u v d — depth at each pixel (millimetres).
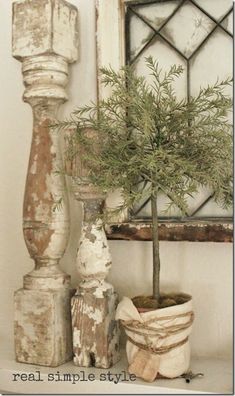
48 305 1047
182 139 987
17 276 1256
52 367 1047
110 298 1053
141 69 1136
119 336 1095
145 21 1136
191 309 986
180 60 1107
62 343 1068
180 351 973
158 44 1124
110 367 1044
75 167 1024
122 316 971
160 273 1114
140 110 958
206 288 1082
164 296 1045
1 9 1270
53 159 1089
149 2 1131
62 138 1141
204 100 987
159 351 957
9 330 1262
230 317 1066
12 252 1261
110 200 1104
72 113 1117
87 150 1011
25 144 1246
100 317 1031
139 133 1038
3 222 1269
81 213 1174
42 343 1052
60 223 1081
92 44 1165
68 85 1186
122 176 966
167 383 956
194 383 953
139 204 1139
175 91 1109
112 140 1010
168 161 941
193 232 1040
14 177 1258
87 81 1170
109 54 1125
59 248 1088
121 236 1102
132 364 969
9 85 1260
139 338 968
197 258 1089
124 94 974
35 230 1077
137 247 1138
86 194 1043
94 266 1040
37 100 1095
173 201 936
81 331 1046
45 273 1083
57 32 1078
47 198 1075
